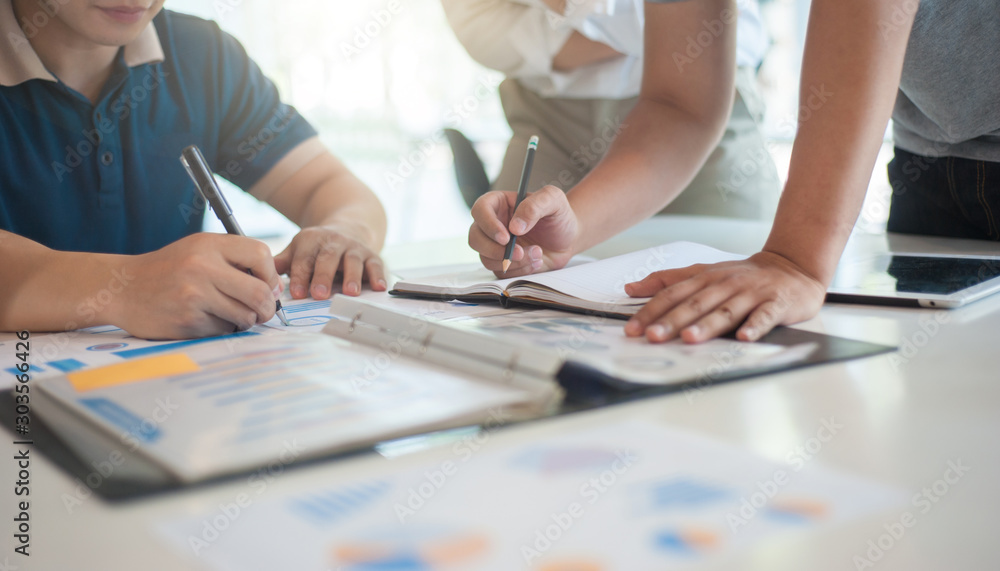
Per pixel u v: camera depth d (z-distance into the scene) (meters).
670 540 0.23
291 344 0.49
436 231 4.24
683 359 0.45
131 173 1.18
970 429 0.33
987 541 0.23
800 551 0.22
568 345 0.49
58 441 0.33
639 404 0.37
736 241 1.11
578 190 0.93
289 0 3.84
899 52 0.62
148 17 1.02
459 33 1.55
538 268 0.81
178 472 0.28
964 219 1.09
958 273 0.74
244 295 0.57
